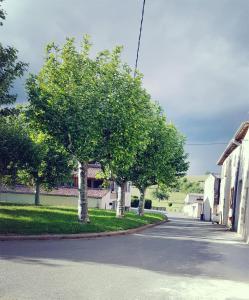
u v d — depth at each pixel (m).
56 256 9.71
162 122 33.06
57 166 34.22
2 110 16.45
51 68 20.17
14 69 14.95
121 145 20.28
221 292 7.09
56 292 6.25
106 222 20.84
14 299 5.68
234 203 29.58
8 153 26.83
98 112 18.75
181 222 42.97
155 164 31.89
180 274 8.56
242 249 14.83
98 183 48.53
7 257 9.01
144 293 6.62
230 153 37.62
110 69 20.66
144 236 18.00
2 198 47.31
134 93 20.89
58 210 24.73
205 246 14.85
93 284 7.00
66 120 18.39
